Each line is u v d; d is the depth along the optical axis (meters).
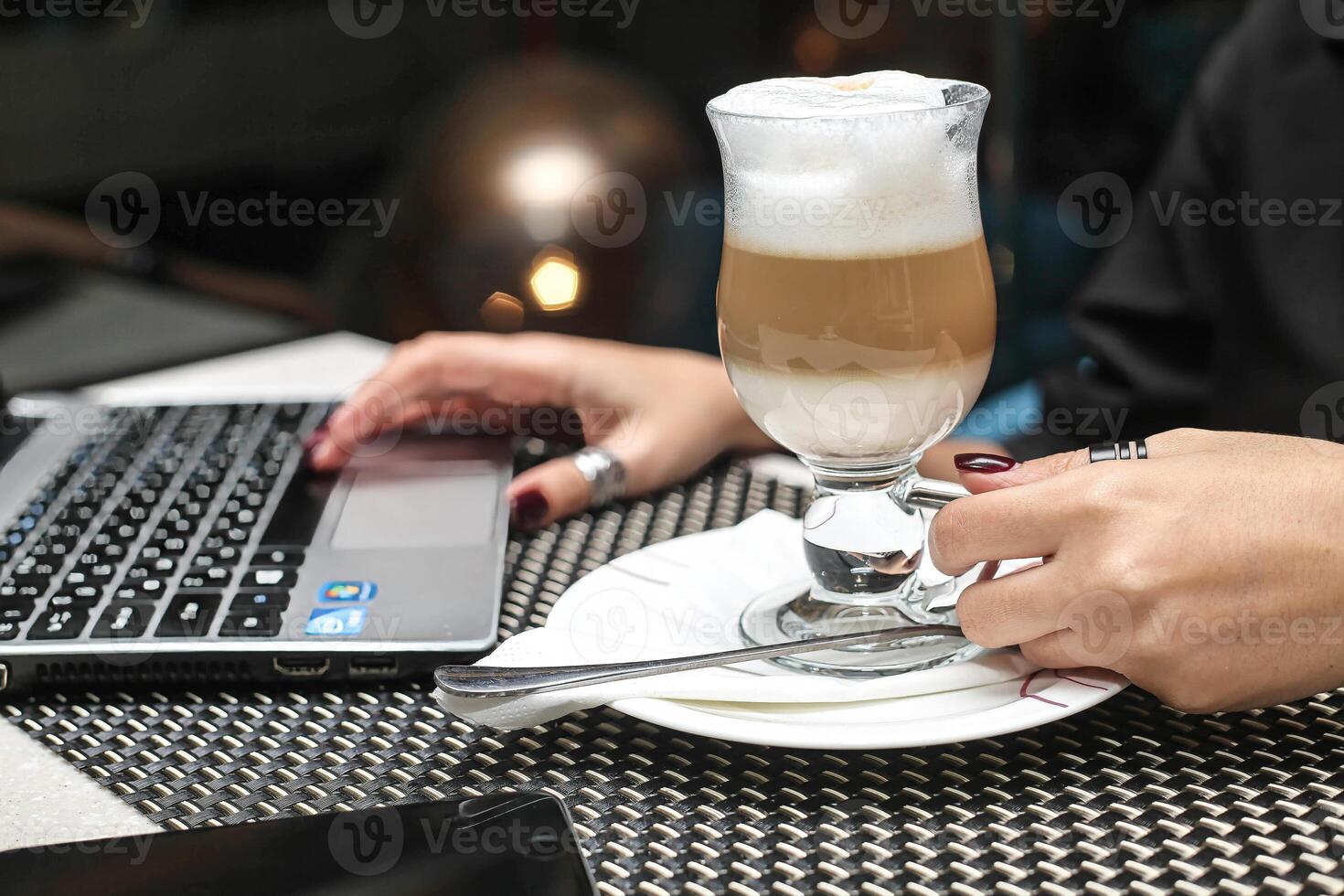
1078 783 0.47
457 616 0.60
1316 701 0.53
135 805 0.48
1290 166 1.20
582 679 0.52
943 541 0.54
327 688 0.58
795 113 0.54
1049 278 2.04
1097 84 2.03
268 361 1.19
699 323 1.83
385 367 0.87
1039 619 0.52
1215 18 2.00
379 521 0.72
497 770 0.50
